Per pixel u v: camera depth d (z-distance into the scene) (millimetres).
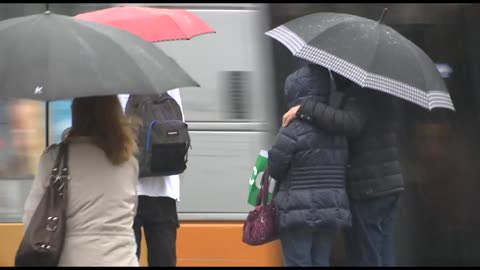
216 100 21391
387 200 18203
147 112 17031
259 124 21422
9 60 11938
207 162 21188
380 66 16781
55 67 11727
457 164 23125
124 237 12797
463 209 23156
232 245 21000
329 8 22359
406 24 23000
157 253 17828
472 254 23000
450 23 23141
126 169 13023
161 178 17625
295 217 17156
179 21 18375
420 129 23156
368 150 18047
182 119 17594
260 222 17891
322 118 17062
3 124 20938
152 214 17656
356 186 18141
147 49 12883
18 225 20750
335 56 16797
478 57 23016
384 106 18125
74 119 13047
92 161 12734
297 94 17578
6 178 20844
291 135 17234
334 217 17172
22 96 11508
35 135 20969
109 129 12867
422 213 23094
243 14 21750
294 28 18031
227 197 21125
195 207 21016
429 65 17688
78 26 12562
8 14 21469
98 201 12633
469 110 23094
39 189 12617
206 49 21516
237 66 21547
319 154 17250
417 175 23141
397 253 23016
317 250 17797
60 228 12297
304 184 17250
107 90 11680
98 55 12062
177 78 12711
